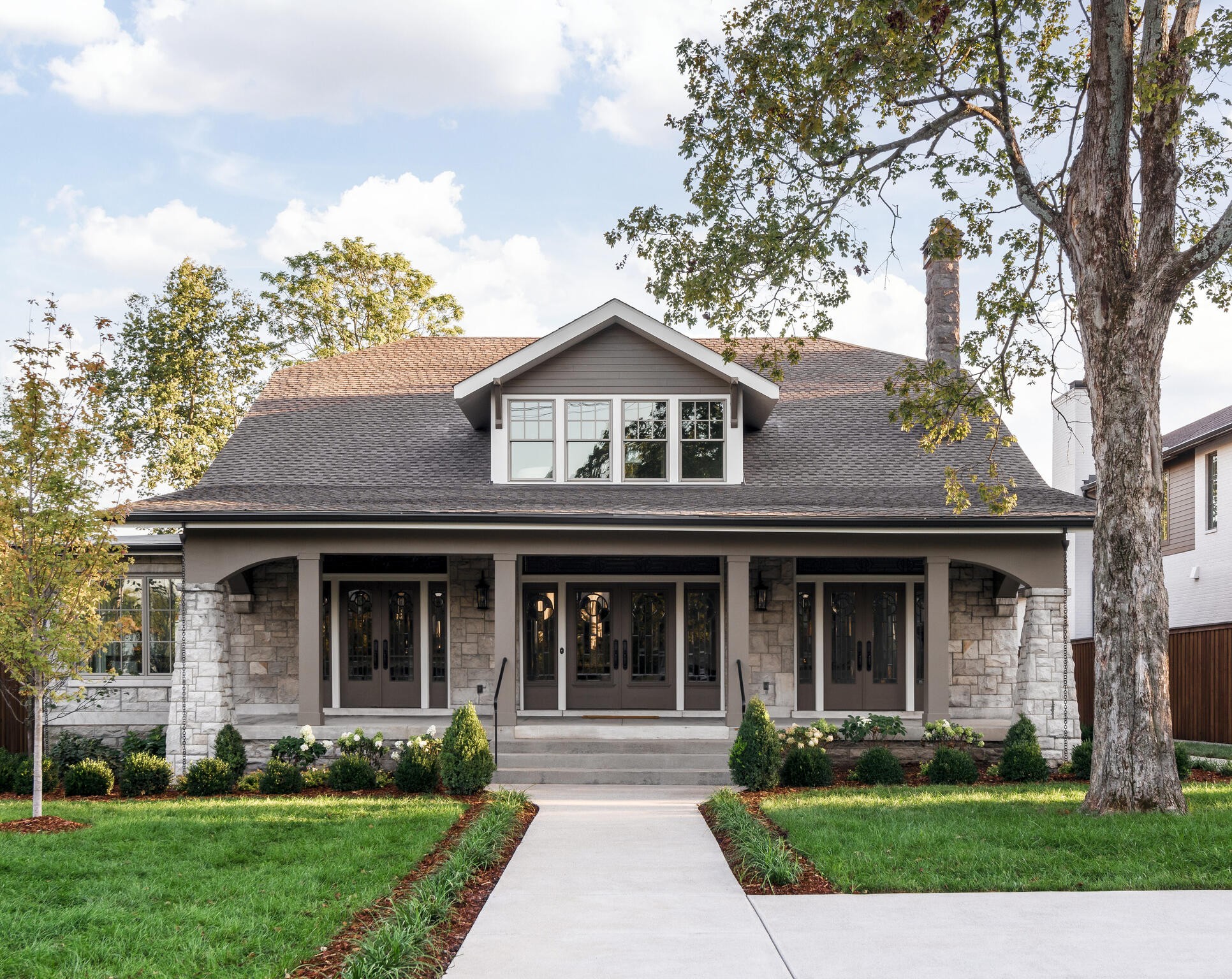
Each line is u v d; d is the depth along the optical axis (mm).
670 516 15180
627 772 14195
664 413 17203
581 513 15227
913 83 11820
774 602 17844
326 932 6516
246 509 15188
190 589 15195
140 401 28688
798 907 7199
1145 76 10242
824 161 12766
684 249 13336
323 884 7750
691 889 7793
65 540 10727
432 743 13633
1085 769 14000
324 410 19547
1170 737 10625
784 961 6023
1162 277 10734
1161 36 10820
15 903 7145
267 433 18562
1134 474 10773
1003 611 17656
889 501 16109
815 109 12180
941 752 13906
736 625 15508
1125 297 10859
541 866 8664
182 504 15508
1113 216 10891
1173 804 10438
